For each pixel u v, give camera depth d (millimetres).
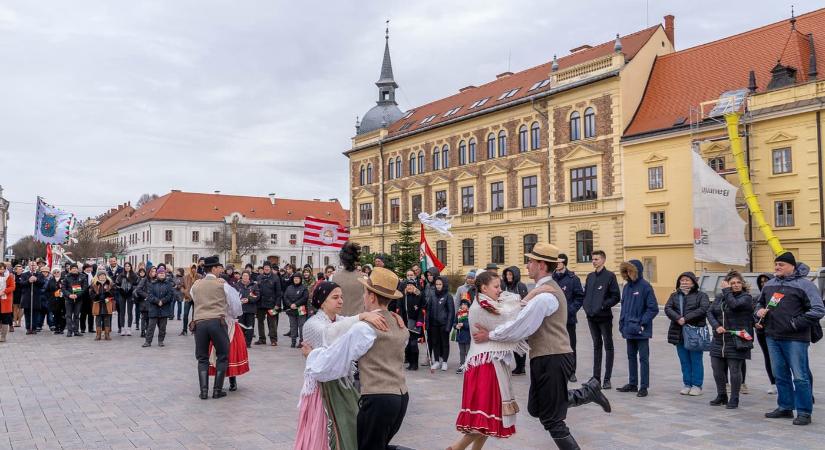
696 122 33125
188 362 14203
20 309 23453
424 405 9719
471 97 51062
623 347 17328
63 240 27562
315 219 18016
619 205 36656
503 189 44250
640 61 38188
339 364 4949
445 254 49125
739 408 9430
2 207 95812
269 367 13547
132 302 20625
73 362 14164
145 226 90375
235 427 8234
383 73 60875
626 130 37031
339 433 5156
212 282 10258
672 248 34312
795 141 30094
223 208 93875
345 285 8617
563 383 6367
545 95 40438
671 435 7824
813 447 7277
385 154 55781
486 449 7254
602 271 11148
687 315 10055
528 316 6156
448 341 13539
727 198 31203
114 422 8508
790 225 30422
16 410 9242
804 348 8438
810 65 30344
